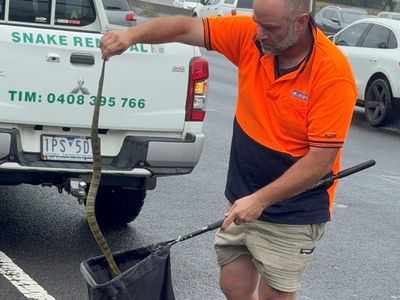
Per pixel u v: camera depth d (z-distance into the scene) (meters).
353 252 7.09
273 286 4.06
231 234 4.13
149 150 6.17
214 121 13.19
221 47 3.95
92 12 6.64
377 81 14.95
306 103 3.73
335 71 3.69
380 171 10.87
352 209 8.59
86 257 6.29
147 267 3.73
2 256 6.15
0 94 5.86
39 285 5.66
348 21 29.16
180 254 6.57
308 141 3.82
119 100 6.12
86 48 6.00
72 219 7.22
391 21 15.45
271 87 3.79
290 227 3.96
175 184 8.83
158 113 6.23
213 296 5.76
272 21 3.60
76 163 6.08
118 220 7.12
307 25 3.67
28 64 5.88
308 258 4.06
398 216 8.48
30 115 5.93
